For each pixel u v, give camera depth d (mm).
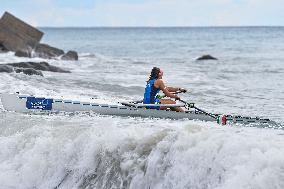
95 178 15016
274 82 48531
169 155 13500
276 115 28734
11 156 17219
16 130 19031
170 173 13195
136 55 103125
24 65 52312
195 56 99438
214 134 13359
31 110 23438
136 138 14898
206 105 32875
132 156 14438
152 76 23625
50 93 32375
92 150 15461
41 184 16078
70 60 76938
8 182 16375
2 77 39188
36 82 38906
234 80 50844
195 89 42312
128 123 19312
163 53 112438
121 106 23281
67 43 188000
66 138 16672
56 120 20375
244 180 11312
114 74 55312
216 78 53031
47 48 78375
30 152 16844
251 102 34406
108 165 14875
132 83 45219
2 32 78062
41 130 17828
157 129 15555
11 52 77375
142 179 13789
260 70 63344
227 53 110062
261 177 11102
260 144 12195
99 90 37844
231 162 11977
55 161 16188
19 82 36938
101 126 17609
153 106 23062
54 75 49156
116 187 14297
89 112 23562
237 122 21547
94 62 75750
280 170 11047
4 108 23516
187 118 22766
